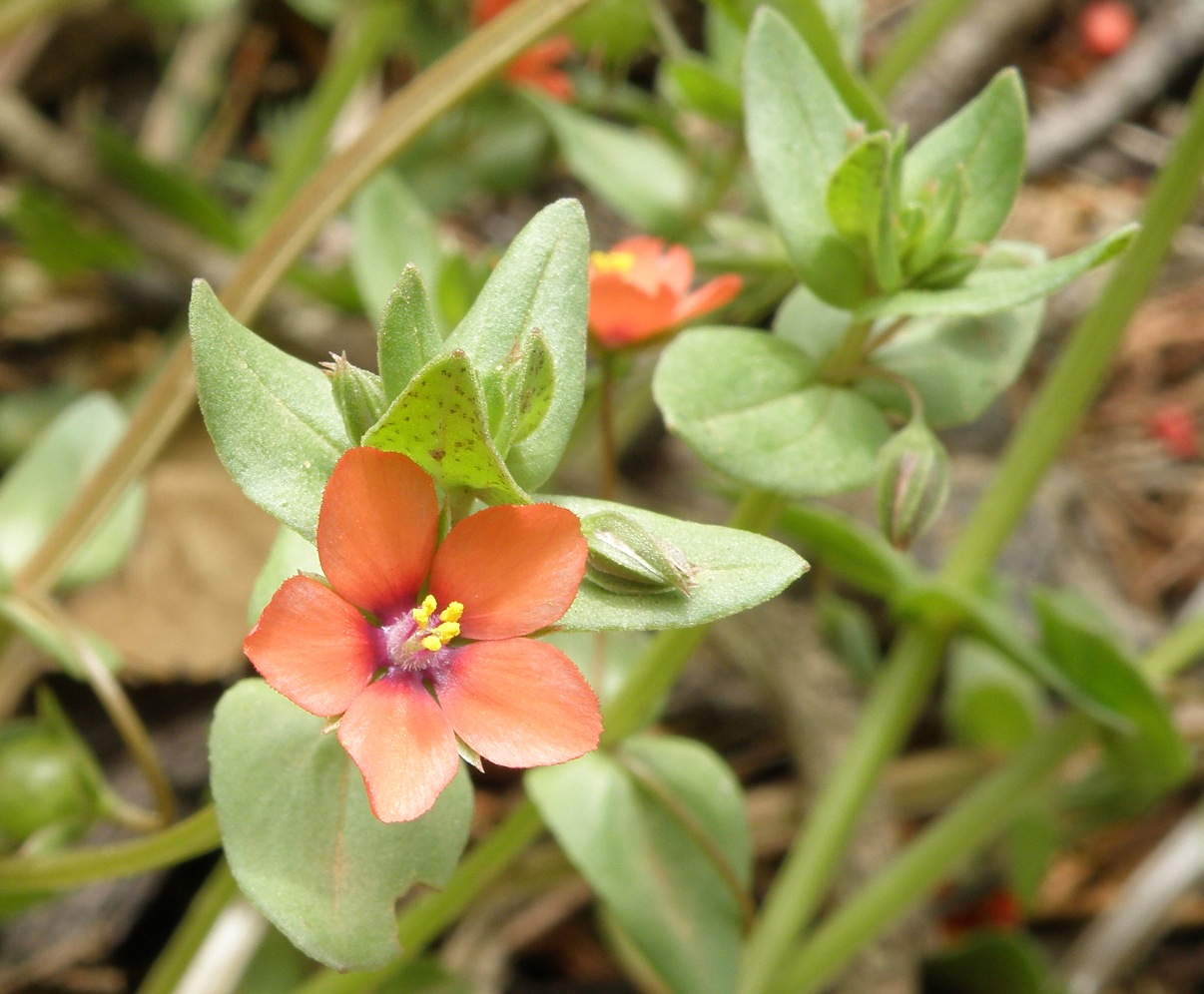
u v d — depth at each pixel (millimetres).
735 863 116
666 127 172
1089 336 132
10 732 121
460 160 179
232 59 203
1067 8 228
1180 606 184
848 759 133
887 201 102
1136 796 146
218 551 159
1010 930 156
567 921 149
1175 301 211
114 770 142
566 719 86
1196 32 222
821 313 115
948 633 134
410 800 85
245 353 92
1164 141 223
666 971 113
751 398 108
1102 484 195
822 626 163
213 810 103
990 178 109
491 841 118
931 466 104
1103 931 147
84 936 134
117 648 149
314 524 91
